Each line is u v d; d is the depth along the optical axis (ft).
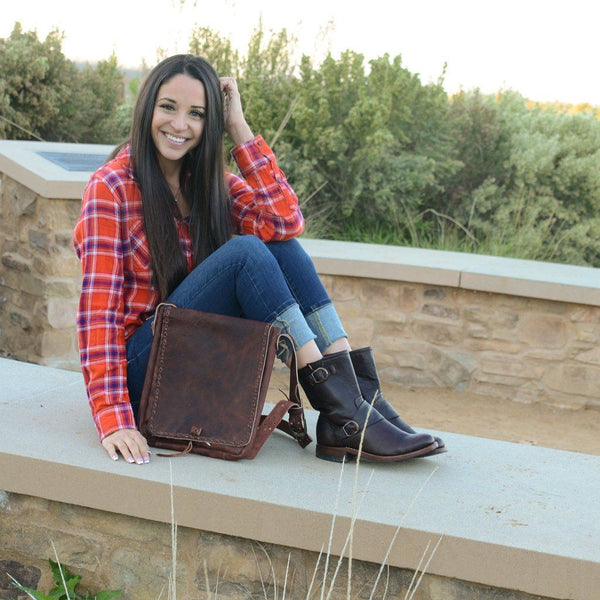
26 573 7.20
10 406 7.97
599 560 5.75
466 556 5.98
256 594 6.61
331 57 23.11
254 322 7.00
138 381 7.34
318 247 16.57
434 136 24.52
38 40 24.75
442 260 15.83
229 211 7.93
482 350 15.03
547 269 15.57
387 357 15.49
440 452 7.12
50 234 13.30
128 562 6.88
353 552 6.18
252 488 6.50
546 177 24.68
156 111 7.11
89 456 6.83
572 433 13.60
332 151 22.62
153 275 7.34
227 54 24.11
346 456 7.27
